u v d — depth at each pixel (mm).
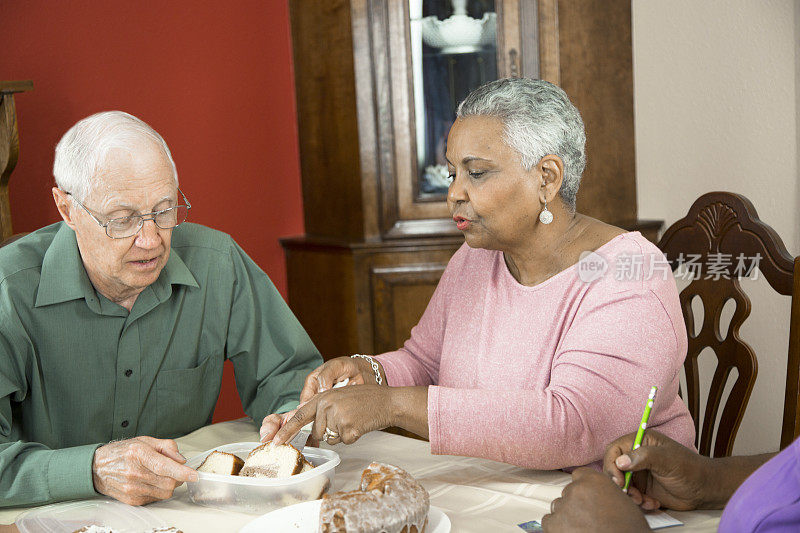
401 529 901
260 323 1647
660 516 1016
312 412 1187
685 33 2727
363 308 3041
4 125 2205
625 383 1188
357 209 3047
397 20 2934
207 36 3076
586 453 1165
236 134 3184
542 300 1312
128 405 1490
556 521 901
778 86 2352
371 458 1291
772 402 2377
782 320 2318
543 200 1277
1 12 2646
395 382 1502
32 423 1412
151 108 2973
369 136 2984
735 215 1557
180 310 1535
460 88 2979
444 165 3008
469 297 1438
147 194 1294
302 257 3281
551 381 1232
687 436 1285
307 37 3152
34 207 2732
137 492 1107
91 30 2814
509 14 2924
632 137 3072
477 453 1162
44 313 1391
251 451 1190
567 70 2975
